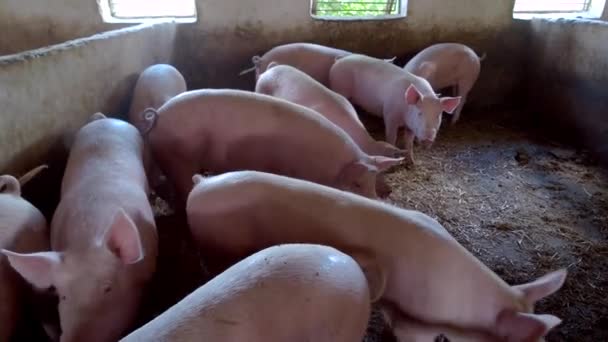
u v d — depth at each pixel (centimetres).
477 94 489
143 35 356
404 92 350
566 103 425
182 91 346
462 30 466
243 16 432
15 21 422
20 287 164
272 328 118
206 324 113
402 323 169
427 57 422
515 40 475
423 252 162
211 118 238
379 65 382
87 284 142
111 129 230
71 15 425
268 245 175
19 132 216
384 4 479
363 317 138
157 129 242
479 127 446
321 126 244
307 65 412
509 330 151
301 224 169
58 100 247
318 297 125
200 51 440
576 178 347
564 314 214
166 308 201
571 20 413
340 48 457
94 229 160
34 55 228
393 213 171
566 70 421
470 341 159
